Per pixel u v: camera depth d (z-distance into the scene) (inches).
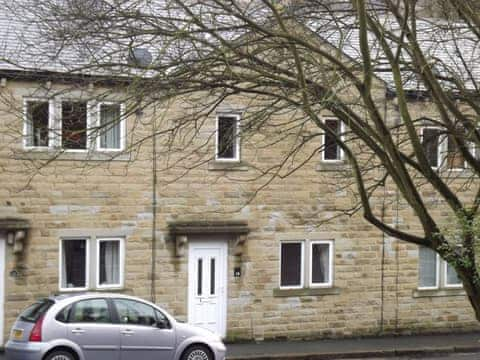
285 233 834.8
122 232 778.8
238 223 813.9
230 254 816.3
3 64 704.4
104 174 771.4
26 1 969.5
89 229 768.3
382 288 873.5
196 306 803.4
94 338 598.2
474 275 393.4
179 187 796.0
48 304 598.9
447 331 901.2
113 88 435.5
